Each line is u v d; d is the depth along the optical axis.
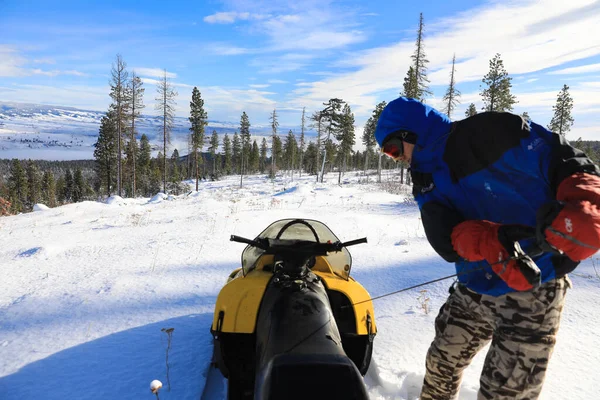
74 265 6.72
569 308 4.34
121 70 44.81
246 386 2.93
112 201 22.67
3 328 4.11
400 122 2.12
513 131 1.75
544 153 1.72
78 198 76.50
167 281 5.61
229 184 63.88
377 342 3.70
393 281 5.60
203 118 55.91
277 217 12.05
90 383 3.04
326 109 60.56
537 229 1.48
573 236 1.36
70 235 10.30
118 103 45.34
